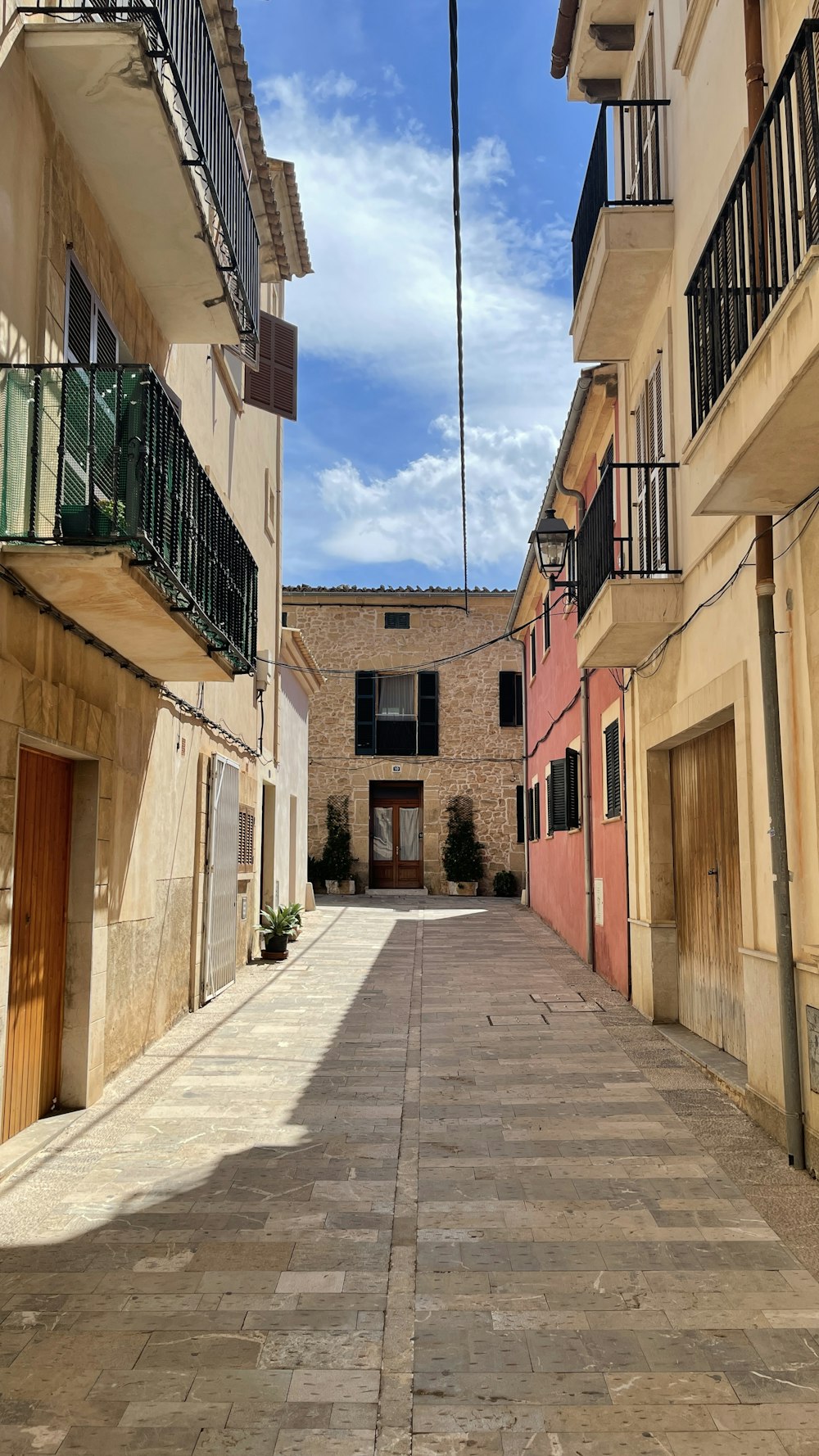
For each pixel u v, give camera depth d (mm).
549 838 17062
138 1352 3273
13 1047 5383
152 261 6773
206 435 9648
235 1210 4496
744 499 4977
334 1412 2938
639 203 7348
